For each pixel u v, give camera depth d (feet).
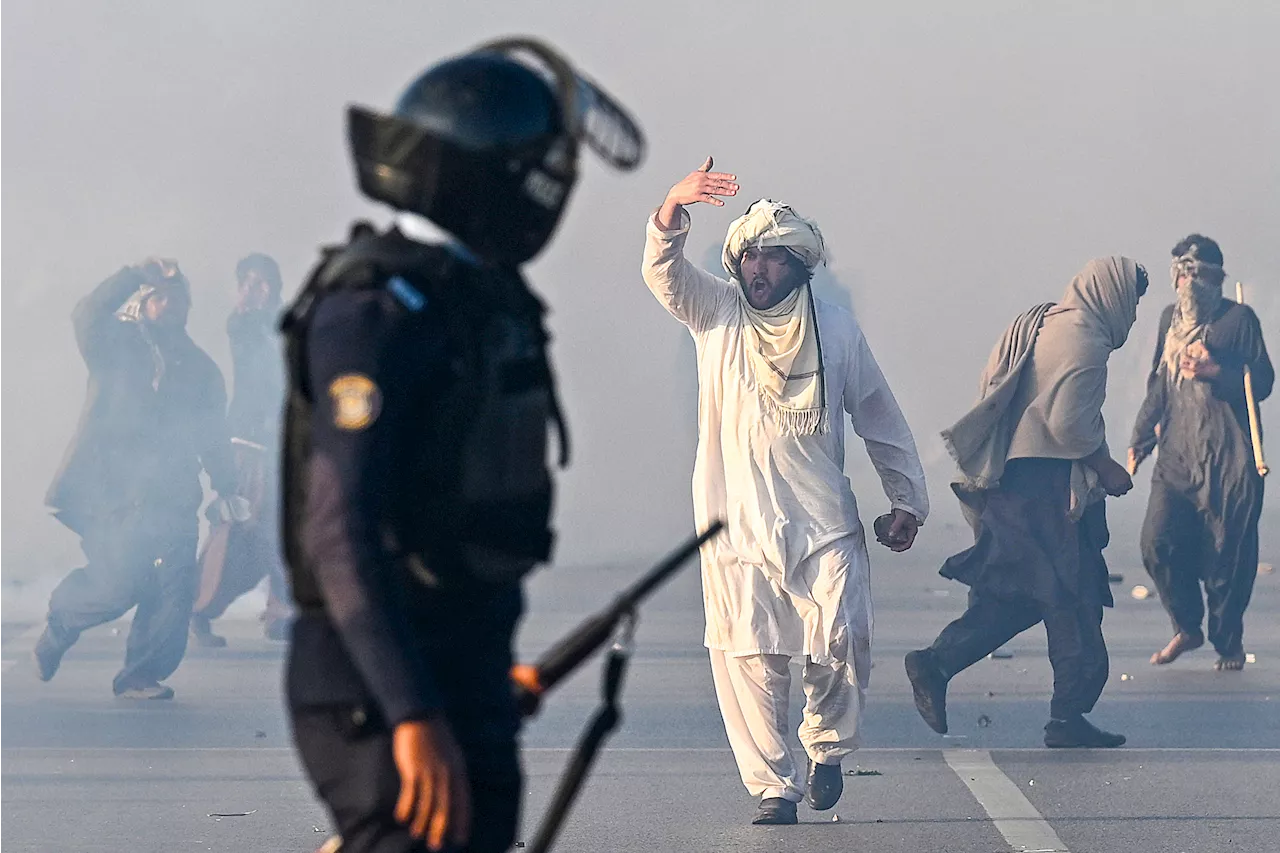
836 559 66.80
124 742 85.05
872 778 75.51
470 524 25.72
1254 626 140.46
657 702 97.50
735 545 67.31
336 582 24.53
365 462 24.73
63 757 80.28
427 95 26.43
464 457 25.58
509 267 26.76
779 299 68.03
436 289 25.43
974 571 85.05
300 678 26.03
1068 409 85.25
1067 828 63.77
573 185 27.02
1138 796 70.49
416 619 25.79
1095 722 92.02
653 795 70.54
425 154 26.18
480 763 26.08
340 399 24.75
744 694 66.59
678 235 67.67
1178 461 116.67
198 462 105.70
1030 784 73.61
